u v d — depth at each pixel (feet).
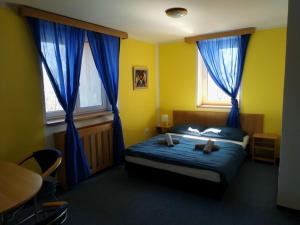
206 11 9.53
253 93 13.43
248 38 12.91
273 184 10.02
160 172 9.98
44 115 9.77
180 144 11.59
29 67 9.16
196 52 15.05
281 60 12.43
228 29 12.67
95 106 12.51
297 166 7.51
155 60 16.72
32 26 8.95
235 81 13.60
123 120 14.14
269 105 13.04
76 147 10.23
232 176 8.82
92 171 11.48
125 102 14.19
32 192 4.98
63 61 10.09
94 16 9.93
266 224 7.25
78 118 10.94
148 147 11.12
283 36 12.21
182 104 16.12
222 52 13.73
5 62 8.44
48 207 6.77
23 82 9.01
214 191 8.70
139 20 10.64
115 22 10.94
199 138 12.91
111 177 11.26
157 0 8.18
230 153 10.04
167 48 16.22
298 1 6.80
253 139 12.77
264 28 12.57
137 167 10.73
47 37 9.44
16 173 6.05
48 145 9.96
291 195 7.77
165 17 10.23
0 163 6.87
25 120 9.15
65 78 10.19
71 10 9.10
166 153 10.10
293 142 7.47
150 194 9.40
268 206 8.27
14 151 8.86
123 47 13.73
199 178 8.95
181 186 9.90
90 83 12.14
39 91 9.55
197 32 13.24
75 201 9.00
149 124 16.48
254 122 13.46
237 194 9.19
